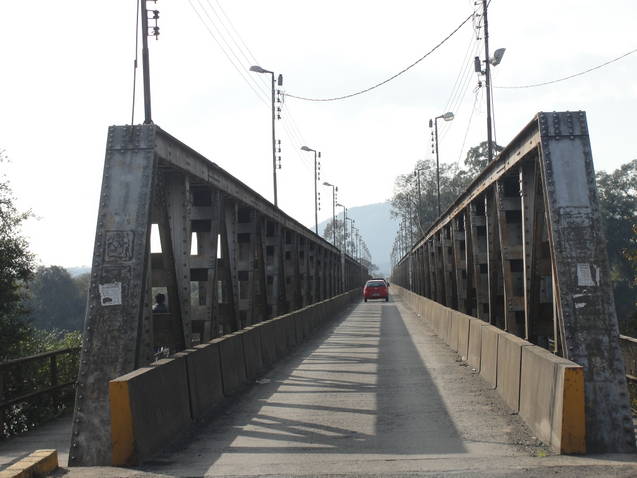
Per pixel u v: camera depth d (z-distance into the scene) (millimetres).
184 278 10695
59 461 7859
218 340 12008
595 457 6953
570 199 8180
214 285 12664
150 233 8719
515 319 12422
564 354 7832
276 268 23016
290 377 14234
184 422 8992
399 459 7141
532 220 10547
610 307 7781
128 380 7062
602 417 7328
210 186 12438
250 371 14227
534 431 8344
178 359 9086
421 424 9172
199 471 6688
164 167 10070
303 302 31297
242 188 15688
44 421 11516
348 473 6445
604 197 80625
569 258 7984
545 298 12188
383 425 9195
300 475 6422
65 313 83188
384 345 20938
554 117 8492
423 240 38156
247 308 19500
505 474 6199
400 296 72688
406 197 108812
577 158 8328
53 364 12016
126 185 8469
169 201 10852
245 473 6570
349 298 54406
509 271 12484
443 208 106000
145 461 7188
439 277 29609
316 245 37062
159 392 8039
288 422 9555
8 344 16500
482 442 7961
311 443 8180
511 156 11070
